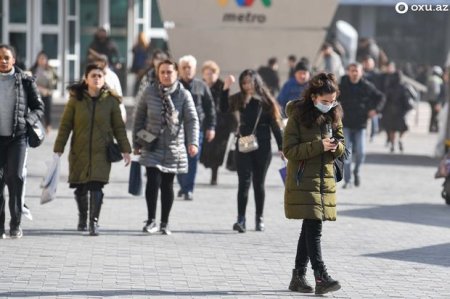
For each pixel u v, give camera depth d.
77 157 29.98
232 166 35.66
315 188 22.83
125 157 30.19
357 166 44.31
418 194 42.50
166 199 30.55
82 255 26.83
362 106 43.50
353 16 112.81
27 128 28.67
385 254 28.39
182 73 36.66
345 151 23.28
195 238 30.06
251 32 66.75
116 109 30.11
